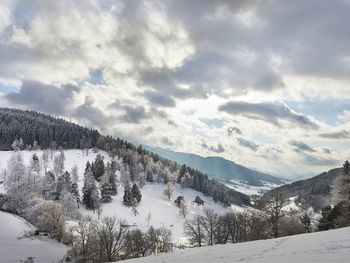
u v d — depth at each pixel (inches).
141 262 1277.1
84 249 3725.4
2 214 5329.7
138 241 3474.4
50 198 7564.0
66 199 7145.7
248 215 3494.1
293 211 3159.5
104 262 3021.7
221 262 999.0
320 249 978.7
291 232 2893.7
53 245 4355.3
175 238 5457.7
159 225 7514.8
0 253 3710.6
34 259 3629.4
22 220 5339.6
